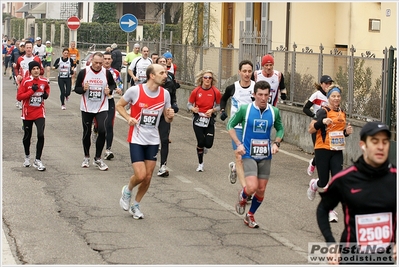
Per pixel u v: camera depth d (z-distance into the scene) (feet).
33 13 360.69
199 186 63.41
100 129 69.56
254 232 47.88
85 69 69.46
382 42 102.17
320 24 128.98
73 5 343.05
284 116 92.73
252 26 143.43
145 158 50.57
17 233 46.52
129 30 148.05
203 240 45.57
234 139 48.01
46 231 47.16
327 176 52.49
